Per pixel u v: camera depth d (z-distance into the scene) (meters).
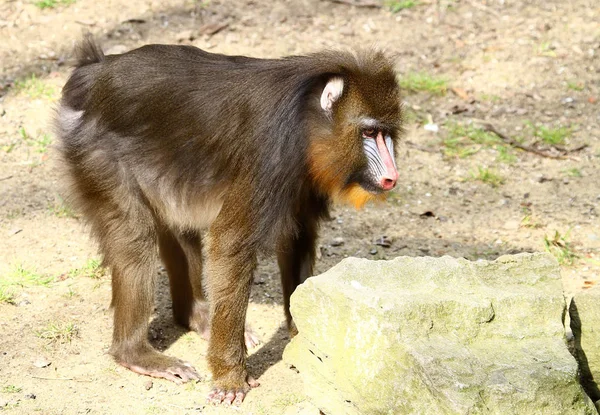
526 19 19.42
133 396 9.96
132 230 10.36
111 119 10.34
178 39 17.97
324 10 19.38
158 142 10.24
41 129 15.83
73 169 10.59
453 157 15.91
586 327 9.28
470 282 8.91
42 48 17.70
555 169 15.60
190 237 11.22
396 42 18.59
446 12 19.52
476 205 14.69
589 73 17.98
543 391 7.96
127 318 10.42
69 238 13.41
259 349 11.02
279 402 9.85
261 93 9.70
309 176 9.97
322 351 8.93
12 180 14.74
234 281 9.82
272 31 18.52
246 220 9.69
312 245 10.79
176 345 11.26
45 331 11.09
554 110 17.09
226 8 19.16
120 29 18.16
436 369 7.93
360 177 9.80
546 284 9.16
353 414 8.59
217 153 9.95
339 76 9.53
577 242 13.55
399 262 9.02
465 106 17.16
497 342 8.45
